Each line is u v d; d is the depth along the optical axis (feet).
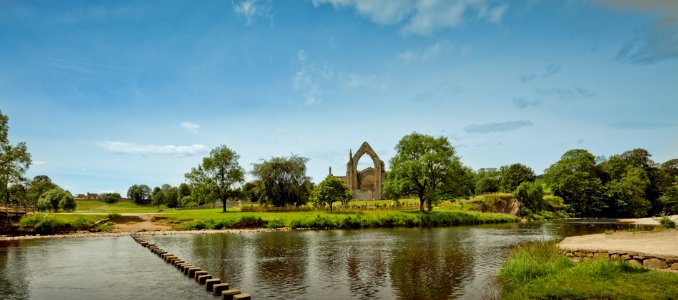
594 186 314.55
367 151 422.41
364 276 64.23
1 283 64.13
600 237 87.66
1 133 172.35
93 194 579.89
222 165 267.39
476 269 68.28
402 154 275.18
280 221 193.67
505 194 289.12
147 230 177.68
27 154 179.32
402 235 142.31
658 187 332.39
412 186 237.25
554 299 41.01
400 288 55.26
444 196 243.40
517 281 52.60
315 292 54.13
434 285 56.39
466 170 250.78
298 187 256.93
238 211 252.62
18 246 118.93
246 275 66.90
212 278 61.82
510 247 100.32
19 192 186.70
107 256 95.25
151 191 555.28
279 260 83.30
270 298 51.29
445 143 266.57
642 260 50.96
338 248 103.35
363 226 195.83
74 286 61.52
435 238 127.75
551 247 70.13
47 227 164.25
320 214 212.64
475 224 213.05
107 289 59.06
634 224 189.98
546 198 308.40
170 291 57.31
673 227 102.22
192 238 140.67
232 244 118.11
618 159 364.58
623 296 37.91
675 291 37.99
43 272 73.56
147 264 82.43
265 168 253.65
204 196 265.13
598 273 46.75
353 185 417.49
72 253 101.30
